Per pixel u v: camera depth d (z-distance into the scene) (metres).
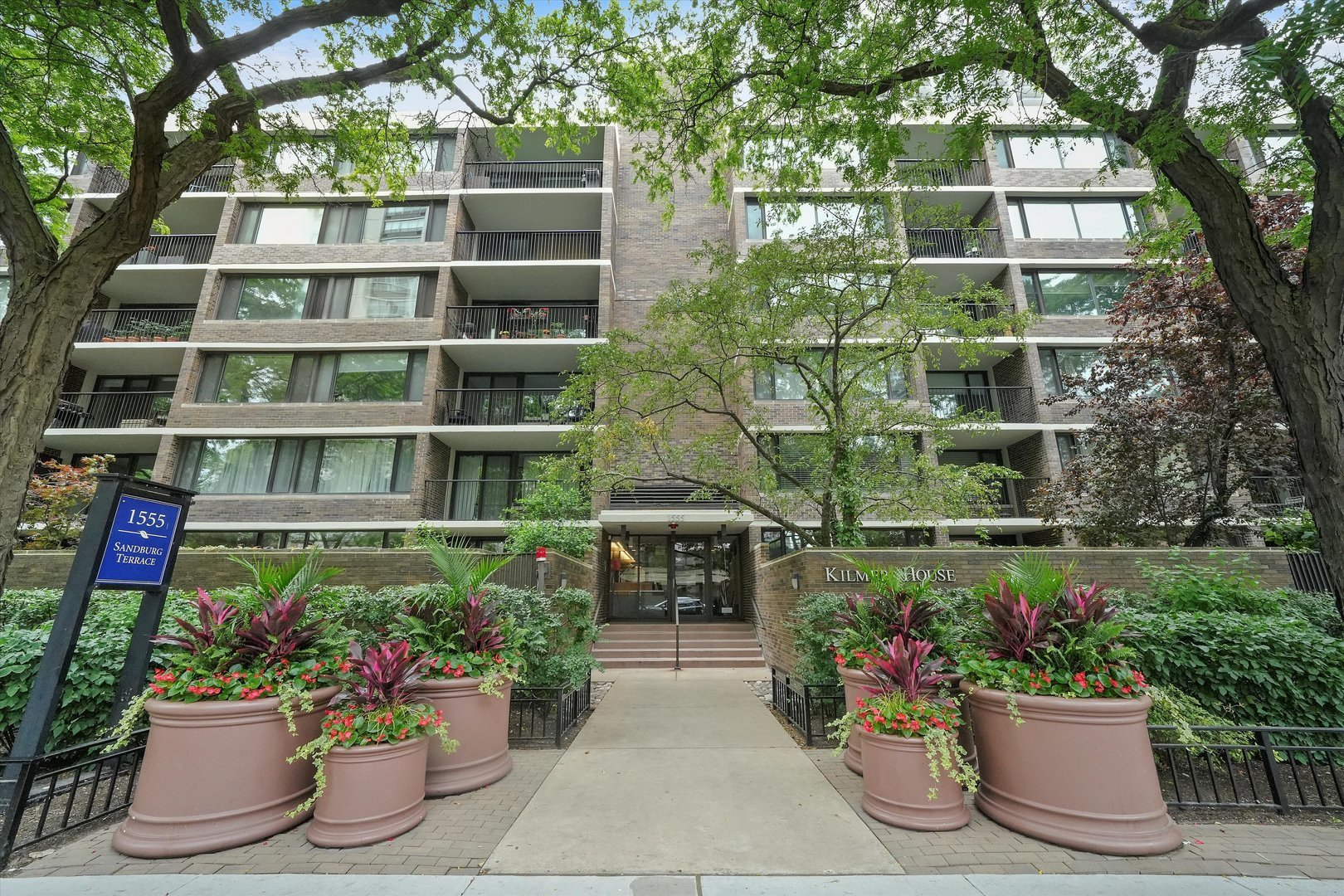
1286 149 5.71
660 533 15.55
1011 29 4.97
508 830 3.76
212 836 3.44
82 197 16.11
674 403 10.14
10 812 3.36
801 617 7.25
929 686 3.98
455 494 15.95
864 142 6.61
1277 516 11.04
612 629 13.16
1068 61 5.83
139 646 4.55
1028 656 3.98
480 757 4.62
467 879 3.11
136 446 15.55
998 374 16.59
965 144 5.95
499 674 4.74
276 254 16.28
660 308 9.52
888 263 9.00
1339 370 4.12
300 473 14.80
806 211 15.86
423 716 3.88
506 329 17.11
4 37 5.62
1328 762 4.48
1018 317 8.84
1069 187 16.66
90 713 4.99
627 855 3.40
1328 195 4.33
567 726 6.46
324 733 3.69
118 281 16.39
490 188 17.44
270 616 4.01
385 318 16.00
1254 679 4.99
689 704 7.80
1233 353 9.34
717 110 8.11
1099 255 16.12
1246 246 4.57
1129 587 8.04
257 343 15.30
